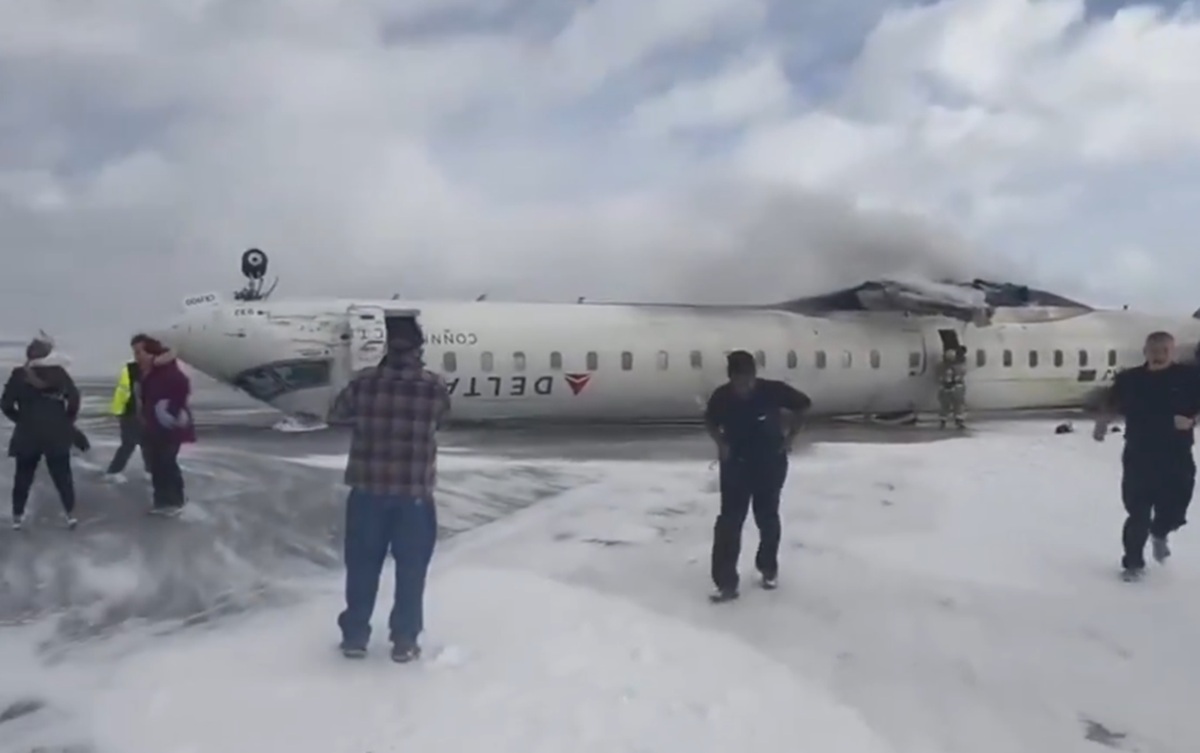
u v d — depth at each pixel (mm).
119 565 9617
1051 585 9031
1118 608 8352
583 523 11906
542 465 16672
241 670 6727
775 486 8711
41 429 10656
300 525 11477
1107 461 16891
